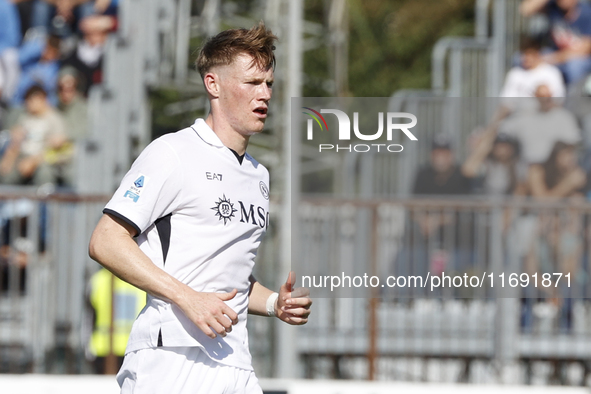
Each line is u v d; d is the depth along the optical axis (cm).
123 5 2647
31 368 2023
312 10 5803
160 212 908
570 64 2809
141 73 2652
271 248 2223
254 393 974
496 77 2658
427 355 2092
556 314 2077
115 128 2541
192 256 915
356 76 6506
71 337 2044
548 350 2075
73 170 2675
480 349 2084
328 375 2177
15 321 2038
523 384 2125
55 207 2030
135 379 930
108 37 2750
